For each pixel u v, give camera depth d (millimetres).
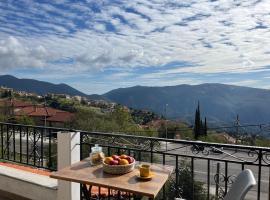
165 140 3301
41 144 4602
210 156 3104
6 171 4430
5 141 5074
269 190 2875
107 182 2338
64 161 3791
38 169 4703
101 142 3756
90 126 24969
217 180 3062
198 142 3119
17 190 4211
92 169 2688
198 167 20656
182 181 4641
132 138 3525
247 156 2871
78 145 3867
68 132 3801
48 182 4008
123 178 2438
